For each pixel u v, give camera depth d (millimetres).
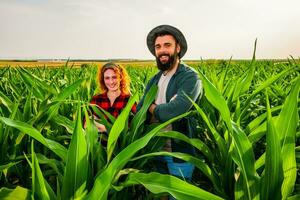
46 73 7559
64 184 1484
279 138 1518
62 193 1485
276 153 1424
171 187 1374
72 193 1489
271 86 3531
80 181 1502
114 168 1376
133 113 3109
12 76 6125
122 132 2432
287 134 1514
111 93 3252
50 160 1964
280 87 3773
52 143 1815
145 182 1424
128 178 1507
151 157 2330
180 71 2473
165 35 2465
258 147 3420
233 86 2816
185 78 2400
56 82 5246
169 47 2475
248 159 1530
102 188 1325
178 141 2408
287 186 1496
